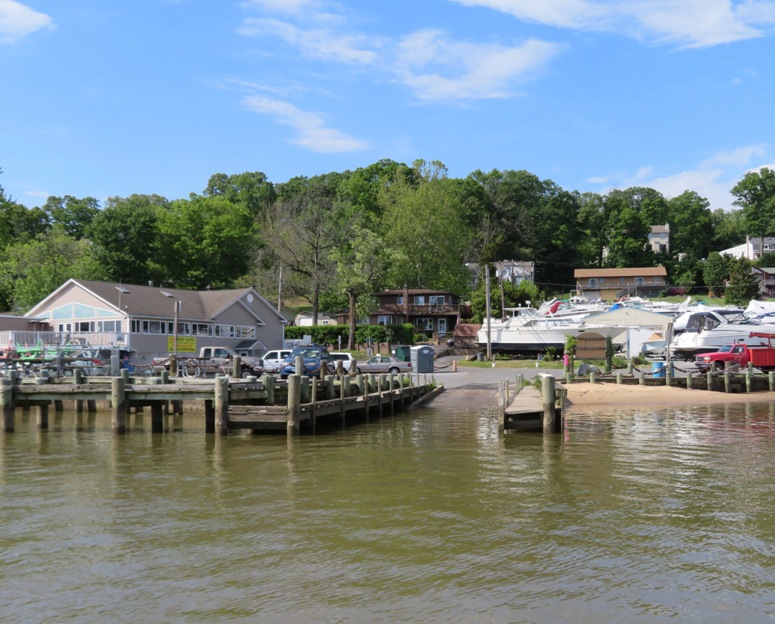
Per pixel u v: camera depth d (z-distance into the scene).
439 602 7.24
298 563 8.46
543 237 122.75
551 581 7.82
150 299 51.78
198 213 86.88
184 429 22.66
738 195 136.88
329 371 34.09
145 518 10.59
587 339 40.12
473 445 18.20
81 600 7.38
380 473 14.16
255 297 59.06
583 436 20.02
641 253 123.81
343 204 94.94
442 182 98.94
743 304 95.19
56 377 25.55
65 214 103.44
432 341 77.75
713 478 13.49
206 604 7.24
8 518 10.64
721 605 7.16
